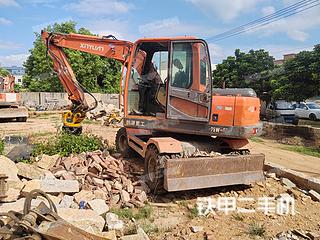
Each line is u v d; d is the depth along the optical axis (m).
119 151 8.82
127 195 6.04
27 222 3.11
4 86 16.45
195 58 6.71
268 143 15.26
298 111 24.75
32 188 5.18
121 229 4.70
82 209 4.88
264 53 27.12
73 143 8.16
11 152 7.84
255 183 7.18
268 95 25.62
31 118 20.27
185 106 6.79
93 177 6.46
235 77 27.38
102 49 8.64
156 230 5.01
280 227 5.31
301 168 9.93
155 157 6.38
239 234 4.98
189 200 6.30
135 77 7.89
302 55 20.64
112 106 23.19
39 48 35.91
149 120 7.32
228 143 7.10
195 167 6.06
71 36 9.05
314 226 5.40
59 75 9.34
